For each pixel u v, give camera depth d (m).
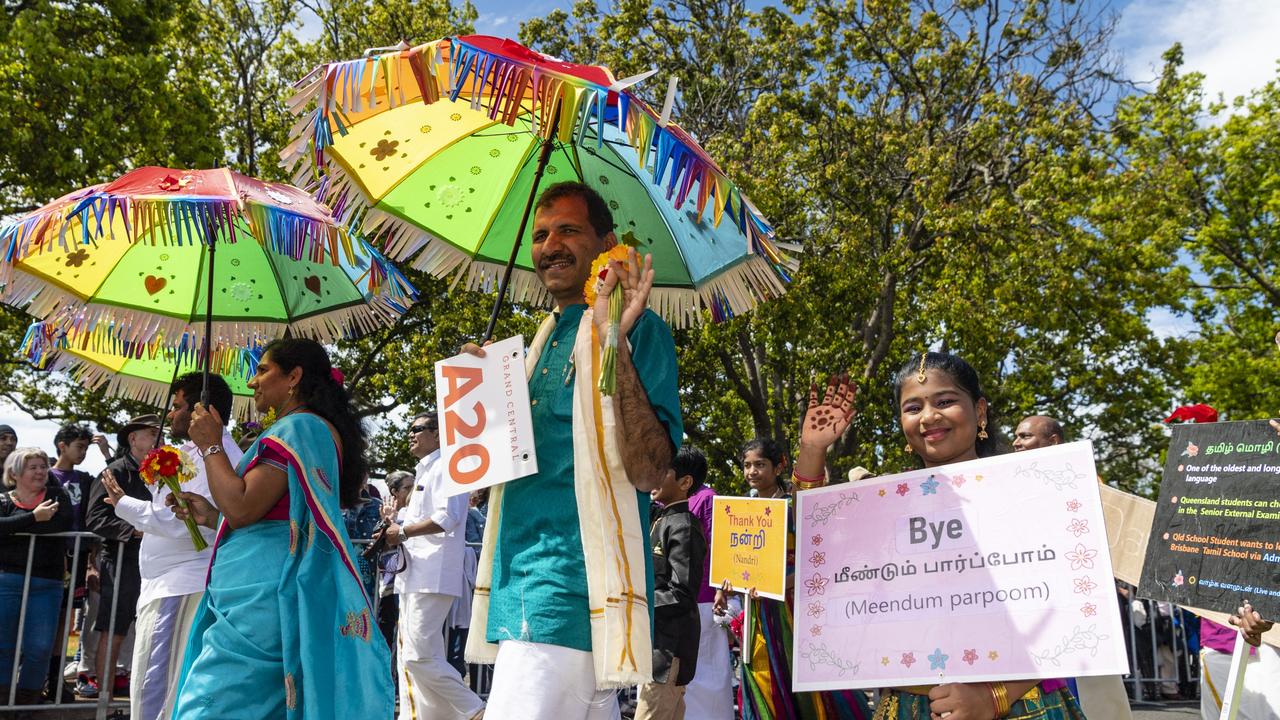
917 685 2.77
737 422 21.55
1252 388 24.20
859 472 6.26
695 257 3.67
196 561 4.78
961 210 19.77
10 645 6.45
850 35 22.64
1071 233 19.94
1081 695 3.03
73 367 5.58
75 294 5.03
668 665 5.05
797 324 18.33
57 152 15.11
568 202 3.08
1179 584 3.29
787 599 4.34
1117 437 25.62
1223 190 25.28
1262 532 3.15
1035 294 19.64
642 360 2.74
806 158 20.72
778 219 18.75
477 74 2.99
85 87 15.48
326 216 4.51
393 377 19.91
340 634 3.54
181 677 3.63
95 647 7.68
